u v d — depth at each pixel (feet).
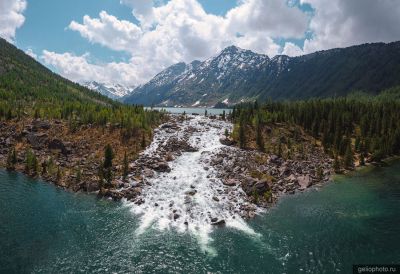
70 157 345.10
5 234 186.19
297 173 325.21
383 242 183.42
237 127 448.65
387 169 365.20
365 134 479.82
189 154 368.68
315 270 155.53
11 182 285.02
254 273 153.38
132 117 449.89
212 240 187.73
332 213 229.66
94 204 242.17
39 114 466.29
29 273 148.56
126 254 169.48
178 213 225.97
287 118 498.69
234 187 279.28
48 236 186.19
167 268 157.28
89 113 441.68
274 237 191.52
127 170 302.66
